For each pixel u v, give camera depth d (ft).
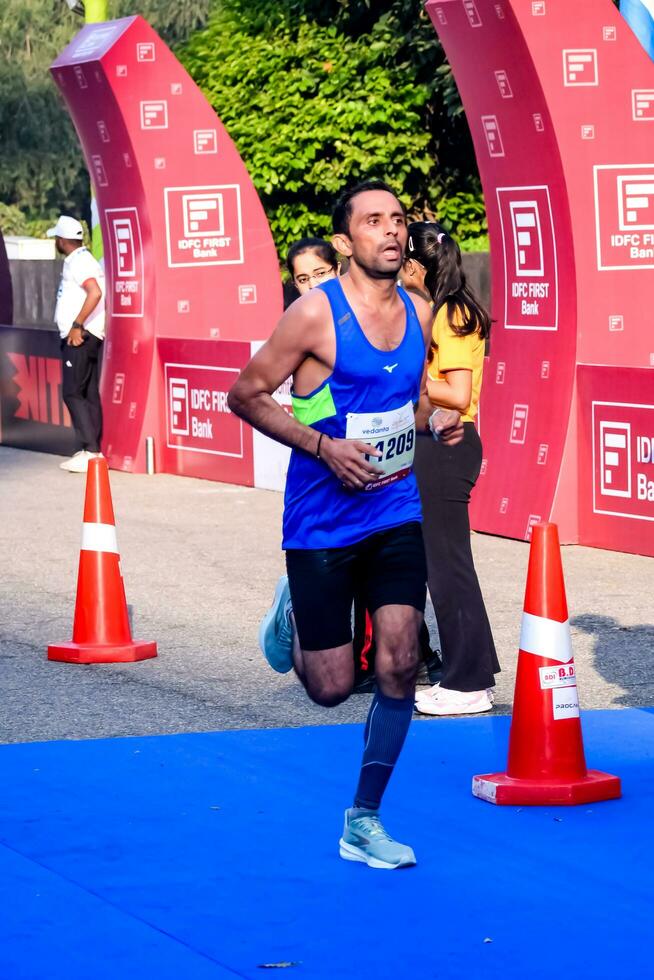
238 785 19.01
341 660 16.15
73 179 151.33
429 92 65.98
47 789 18.93
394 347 15.48
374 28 66.95
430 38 66.03
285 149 66.74
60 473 48.55
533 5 34.19
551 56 34.40
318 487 15.78
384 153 65.67
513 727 18.53
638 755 20.02
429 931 14.38
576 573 32.14
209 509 41.27
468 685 22.07
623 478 34.09
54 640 27.22
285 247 69.31
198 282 49.14
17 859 16.46
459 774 19.34
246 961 13.71
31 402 54.39
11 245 99.66
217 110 69.46
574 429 35.09
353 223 15.25
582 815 17.72
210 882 15.71
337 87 66.74
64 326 47.83
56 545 36.27
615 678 24.08
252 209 49.75
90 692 23.71
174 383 47.73
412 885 15.56
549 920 14.62
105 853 16.62
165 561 34.14
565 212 34.76
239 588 31.30
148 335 48.55
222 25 72.69
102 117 48.49
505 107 35.53
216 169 49.14
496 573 32.37
